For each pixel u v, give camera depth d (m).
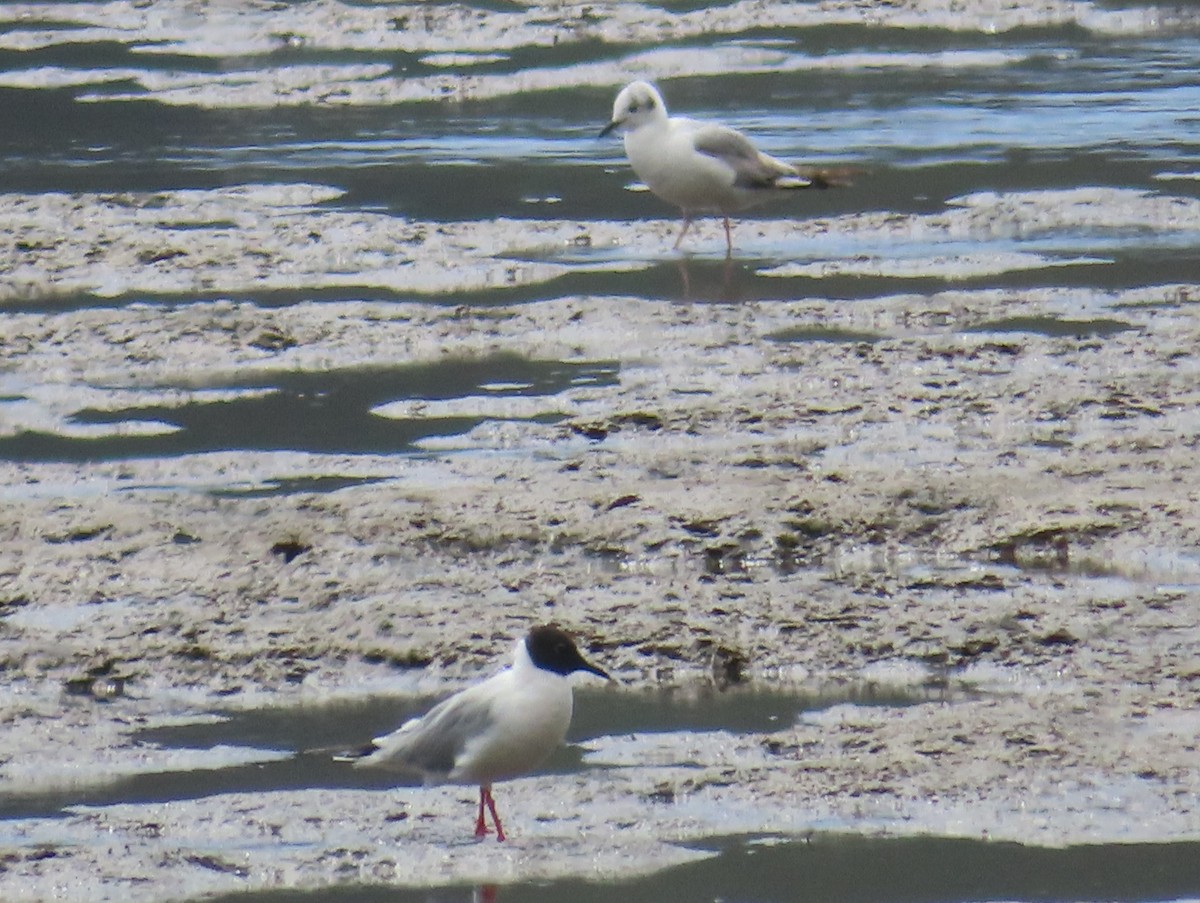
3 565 13.58
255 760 11.12
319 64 33.56
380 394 17.55
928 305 19.59
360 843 10.13
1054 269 20.94
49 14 37.66
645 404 16.89
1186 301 19.59
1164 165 25.33
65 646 12.46
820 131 27.92
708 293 20.41
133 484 15.45
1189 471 14.84
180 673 12.20
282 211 23.94
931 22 36.03
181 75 32.88
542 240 22.64
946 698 11.64
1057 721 11.21
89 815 10.46
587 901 9.50
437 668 12.18
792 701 11.70
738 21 36.19
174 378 18.14
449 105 30.67
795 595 12.91
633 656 12.24
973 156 26.19
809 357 18.00
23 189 25.30
